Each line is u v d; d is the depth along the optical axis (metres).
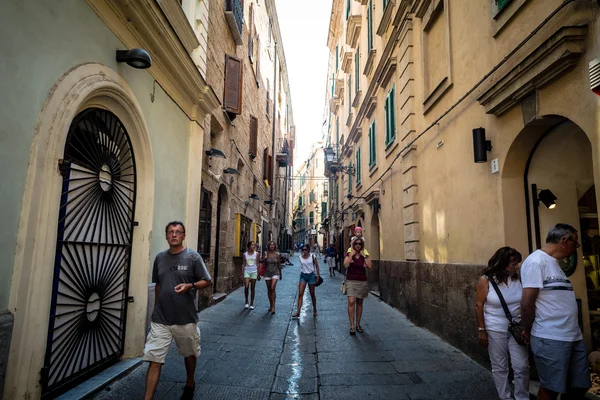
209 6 8.84
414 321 7.74
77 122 3.74
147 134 5.00
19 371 2.92
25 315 2.98
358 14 15.80
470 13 5.59
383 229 11.00
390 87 10.36
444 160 6.46
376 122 12.30
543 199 4.47
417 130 8.02
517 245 4.52
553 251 3.05
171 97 6.07
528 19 4.15
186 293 3.61
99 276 4.23
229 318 7.90
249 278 9.16
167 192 5.95
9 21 2.80
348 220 18.52
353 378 4.58
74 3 3.58
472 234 5.38
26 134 2.99
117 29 4.33
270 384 4.38
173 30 5.41
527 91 4.02
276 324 7.56
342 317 8.36
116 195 4.58
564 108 3.58
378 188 11.77
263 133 19.34
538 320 2.97
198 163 7.25
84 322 3.94
